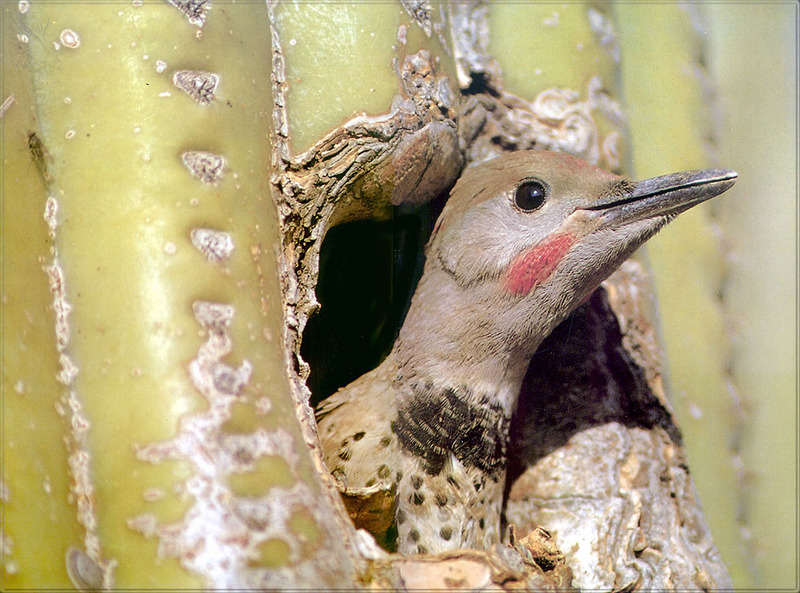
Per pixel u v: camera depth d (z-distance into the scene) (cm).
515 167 191
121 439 181
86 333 181
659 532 192
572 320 194
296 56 187
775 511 197
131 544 180
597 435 193
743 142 200
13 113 183
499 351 190
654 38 198
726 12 200
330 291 191
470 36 194
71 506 181
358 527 186
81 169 182
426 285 191
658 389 194
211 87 183
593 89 195
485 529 190
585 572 191
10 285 183
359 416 190
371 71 188
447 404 190
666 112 197
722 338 197
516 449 193
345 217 189
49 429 182
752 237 199
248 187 183
